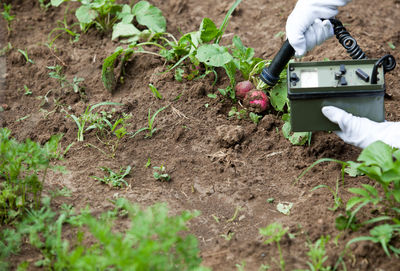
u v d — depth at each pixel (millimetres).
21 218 1982
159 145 2180
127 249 1753
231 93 2275
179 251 1809
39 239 1945
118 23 2451
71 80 2355
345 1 2059
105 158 2146
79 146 2176
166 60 2363
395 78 2336
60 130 2213
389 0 2656
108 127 2221
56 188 2061
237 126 2191
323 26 2076
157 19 2475
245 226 1994
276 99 2223
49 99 2307
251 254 1923
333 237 1936
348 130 2008
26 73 2375
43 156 1976
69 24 2541
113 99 2299
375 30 2523
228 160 2137
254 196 2057
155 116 2240
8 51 2438
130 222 1992
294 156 2139
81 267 1774
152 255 1783
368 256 1889
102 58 2414
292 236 1947
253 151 2160
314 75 1996
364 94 1987
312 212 1992
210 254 1934
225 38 2488
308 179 2084
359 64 1993
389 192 1926
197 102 2271
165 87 2307
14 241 1928
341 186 2053
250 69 2281
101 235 1771
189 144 2182
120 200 2020
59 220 1900
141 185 2084
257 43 2479
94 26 2520
